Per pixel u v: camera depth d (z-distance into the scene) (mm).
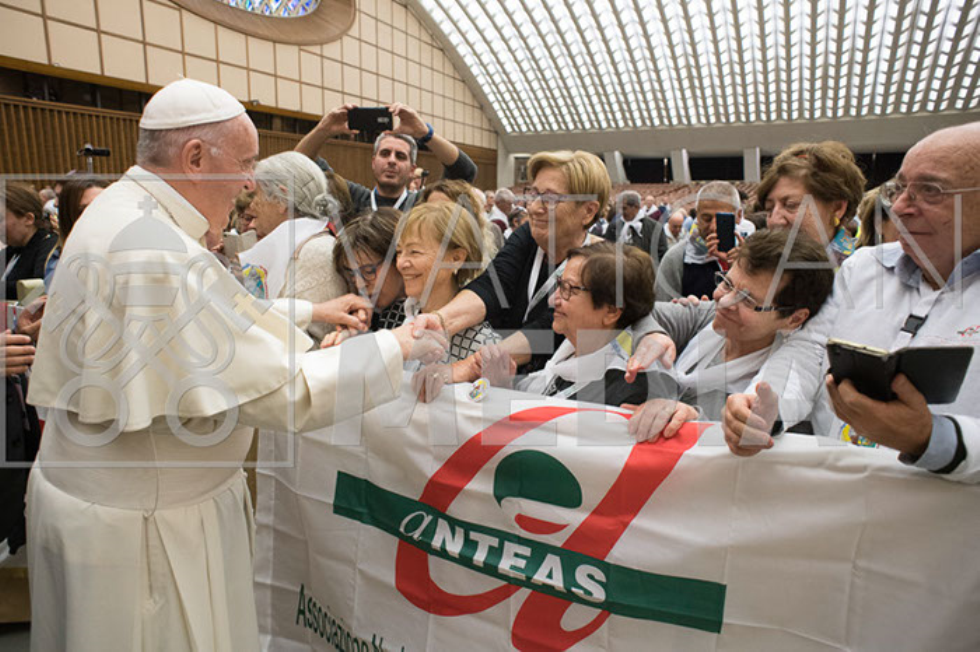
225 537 1196
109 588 1050
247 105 12539
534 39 17250
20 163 8664
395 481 1318
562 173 1333
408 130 2830
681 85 18234
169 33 10781
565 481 1104
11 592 1865
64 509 1063
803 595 964
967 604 863
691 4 14594
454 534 1237
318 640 1532
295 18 13609
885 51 15102
